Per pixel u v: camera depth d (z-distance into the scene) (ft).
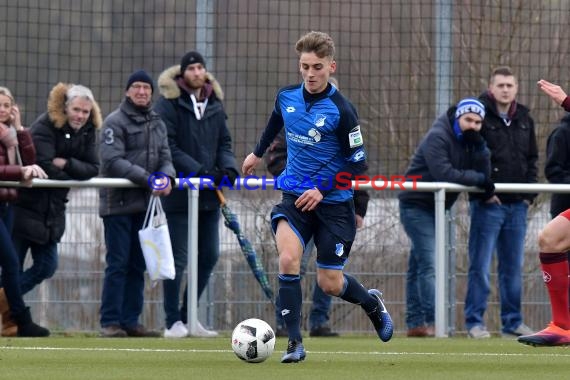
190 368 79.66
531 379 73.20
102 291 127.24
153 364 83.41
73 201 132.46
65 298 132.16
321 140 85.61
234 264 134.82
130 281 125.39
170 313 124.98
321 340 118.32
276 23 167.02
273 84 160.25
